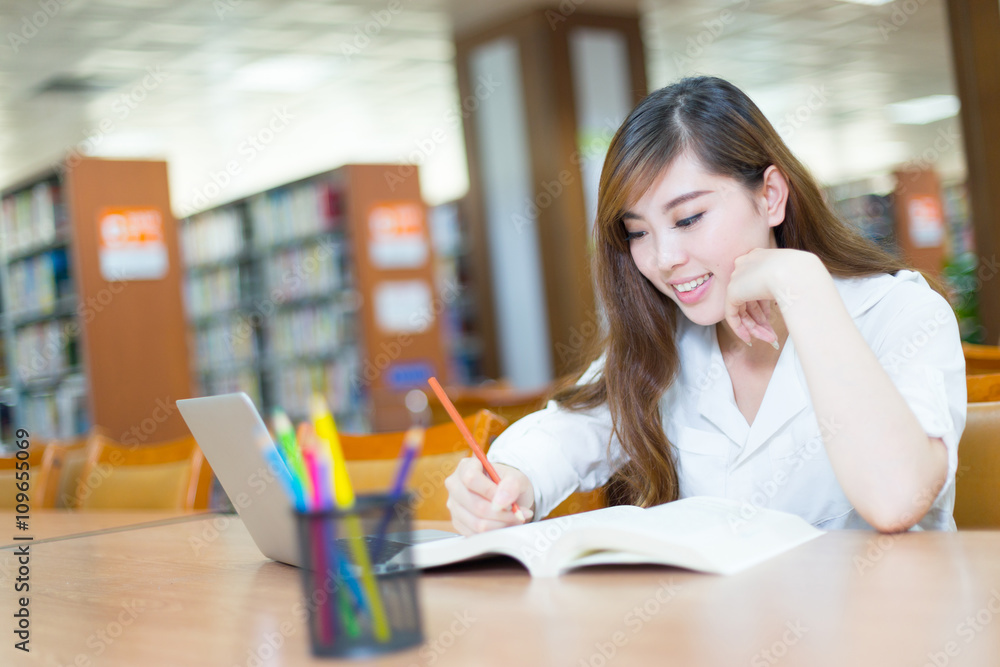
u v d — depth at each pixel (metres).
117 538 1.53
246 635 0.79
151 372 5.99
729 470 1.31
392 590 0.68
